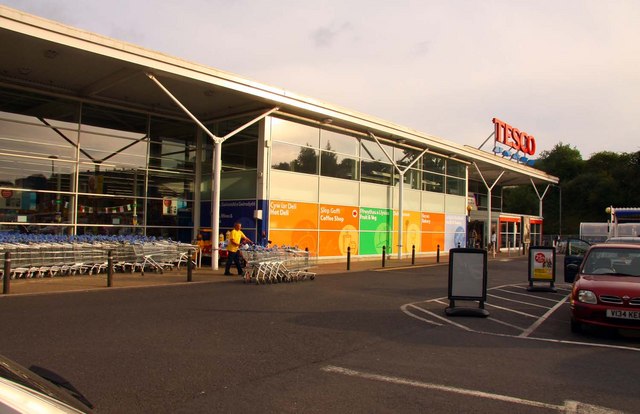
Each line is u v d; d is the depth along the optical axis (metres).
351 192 24.50
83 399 2.76
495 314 10.78
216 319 9.09
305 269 16.41
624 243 10.63
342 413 4.69
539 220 46.66
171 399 4.95
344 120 22.17
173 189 21.70
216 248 18.11
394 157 27.58
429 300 12.38
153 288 13.29
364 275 18.47
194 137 22.61
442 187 32.00
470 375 6.02
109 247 15.91
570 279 13.48
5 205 17.11
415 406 4.92
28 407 2.02
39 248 14.34
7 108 17.33
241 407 4.78
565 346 7.74
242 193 20.84
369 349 7.19
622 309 8.07
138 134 20.61
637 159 67.00
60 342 7.07
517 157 41.81
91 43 13.91
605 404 5.09
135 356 6.46
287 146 21.12
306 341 7.56
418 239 29.59
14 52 14.54
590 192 69.50
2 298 10.99
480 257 10.55
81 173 18.94
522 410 4.88
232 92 18.03
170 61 15.65
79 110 18.88
